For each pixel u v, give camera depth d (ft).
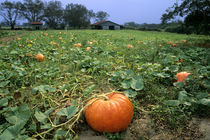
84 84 12.41
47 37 47.14
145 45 31.86
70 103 9.76
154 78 12.22
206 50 25.09
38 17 261.65
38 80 12.73
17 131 6.28
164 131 7.46
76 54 20.49
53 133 7.11
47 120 7.98
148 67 14.65
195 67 15.39
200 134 7.24
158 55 21.45
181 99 9.13
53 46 27.96
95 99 7.72
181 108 9.05
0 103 8.23
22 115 7.24
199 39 50.42
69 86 11.34
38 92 10.53
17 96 9.89
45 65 16.70
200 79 11.93
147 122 8.06
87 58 16.53
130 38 48.88
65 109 7.61
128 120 7.27
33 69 15.10
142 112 8.91
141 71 14.07
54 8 263.70
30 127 6.98
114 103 7.22
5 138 5.92
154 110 8.71
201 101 8.52
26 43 29.94
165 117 8.35
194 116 8.53
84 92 10.36
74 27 258.98
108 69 15.19
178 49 25.39
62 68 15.80
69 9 262.67
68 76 13.46
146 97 10.07
